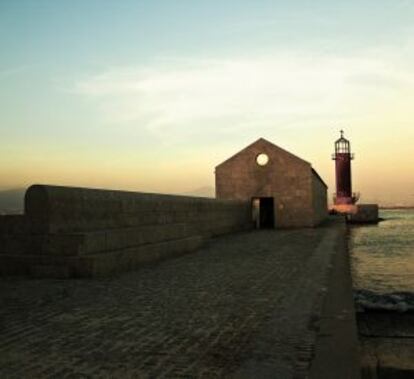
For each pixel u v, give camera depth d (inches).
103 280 409.1
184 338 231.3
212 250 684.1
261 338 223.8
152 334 238.5
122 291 356.8
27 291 356.8
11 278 418.0
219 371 186.7
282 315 266.8
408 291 665.6
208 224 904.9
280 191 1300.4
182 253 632.4
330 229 1185.4
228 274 441.1
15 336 236.2
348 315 263.3
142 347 217.5
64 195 446.0
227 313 281.9
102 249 458.0
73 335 237.6
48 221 430.6
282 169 1300.4
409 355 274.1
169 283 393.1
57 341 227.5
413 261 1099.9
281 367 185.2
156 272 461.1
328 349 205.5
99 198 491.5
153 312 286.0
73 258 419.8
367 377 251.1
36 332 243.4
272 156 1305.4
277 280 400.2
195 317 272.8
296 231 1121.4
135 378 179.9
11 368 190.9
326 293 329.1
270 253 627.2
